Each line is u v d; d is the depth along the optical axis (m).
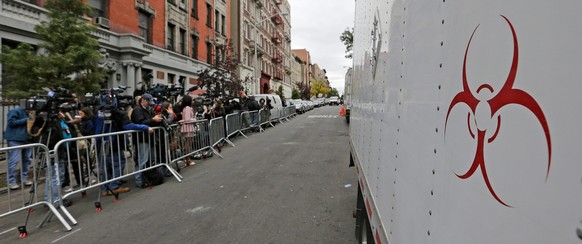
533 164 0.65
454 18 1.03
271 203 5.41
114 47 15.44
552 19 0.61
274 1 53.47
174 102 10.41
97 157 5.47
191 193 6.02
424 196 1.26
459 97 0.97
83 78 9.16
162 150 6.95
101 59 9.80
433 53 1.20
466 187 0.92
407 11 1.59
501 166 0.75
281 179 6.93
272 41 52.78
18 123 6.40
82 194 5.87
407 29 1.58
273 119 20.00
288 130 17.03
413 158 1.41
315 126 19.27
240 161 8.93
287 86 67.06
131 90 16.14
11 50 8.30
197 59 24.45
